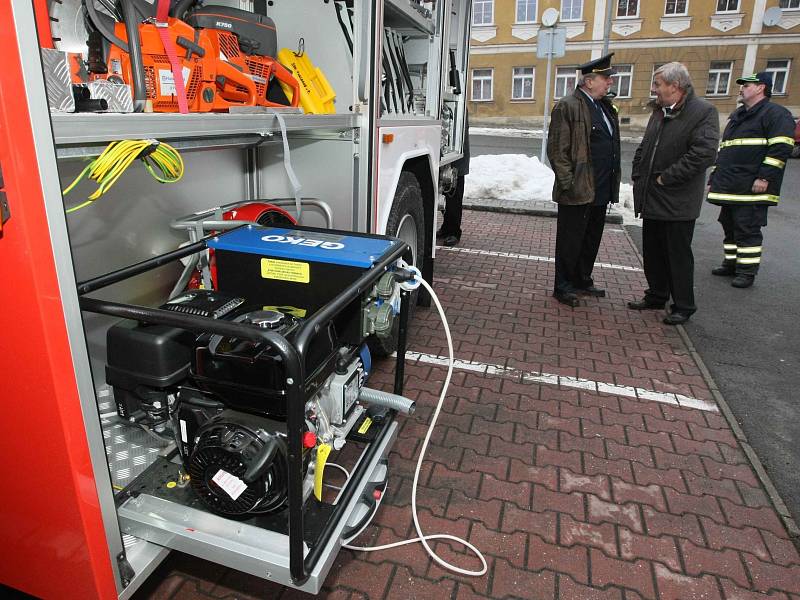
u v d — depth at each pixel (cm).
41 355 141
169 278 260
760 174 549
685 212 438
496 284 568
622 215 899
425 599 206
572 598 209
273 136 263
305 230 241
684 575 221
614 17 2723
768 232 833
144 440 210
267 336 142
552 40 1069
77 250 212
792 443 314
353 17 286
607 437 311
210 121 189
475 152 1795
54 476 153
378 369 375
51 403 145
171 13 216
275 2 302
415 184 396
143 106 188
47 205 133
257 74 253
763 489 273
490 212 941
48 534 162
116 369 187
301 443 148
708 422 330
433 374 372
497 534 238
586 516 251
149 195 243
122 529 178
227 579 213
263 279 213
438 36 427
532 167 1090
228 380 175
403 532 237
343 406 206
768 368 403
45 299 137
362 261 199
